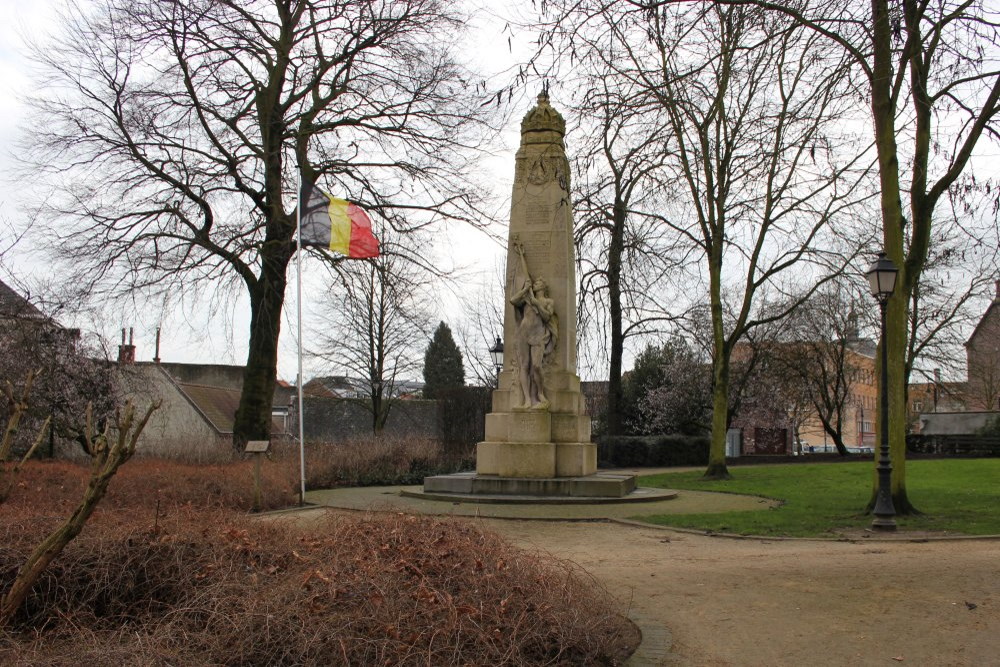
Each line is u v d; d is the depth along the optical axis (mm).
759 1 12586
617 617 7348
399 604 5762
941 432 43594
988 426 42219
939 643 7055
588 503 18203
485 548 7145
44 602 6562
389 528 7707
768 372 45812
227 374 53375
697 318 38219
